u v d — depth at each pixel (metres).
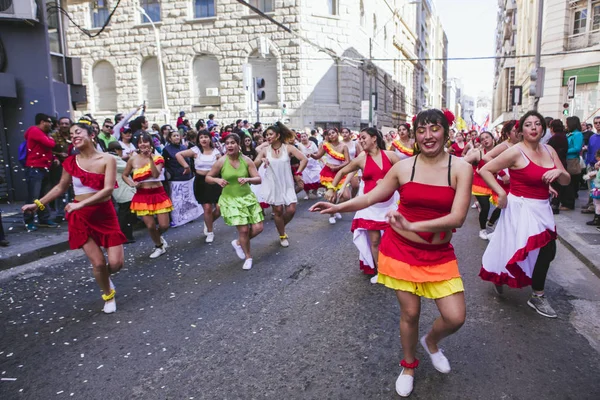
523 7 34.78
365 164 5.05
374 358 3.42
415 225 2.51
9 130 10.34
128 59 24.66
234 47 23.50
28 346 3.79
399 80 42.56
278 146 6.71
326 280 5.30
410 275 2.73
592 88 20.97
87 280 5.50
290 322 4.12
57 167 8.16
